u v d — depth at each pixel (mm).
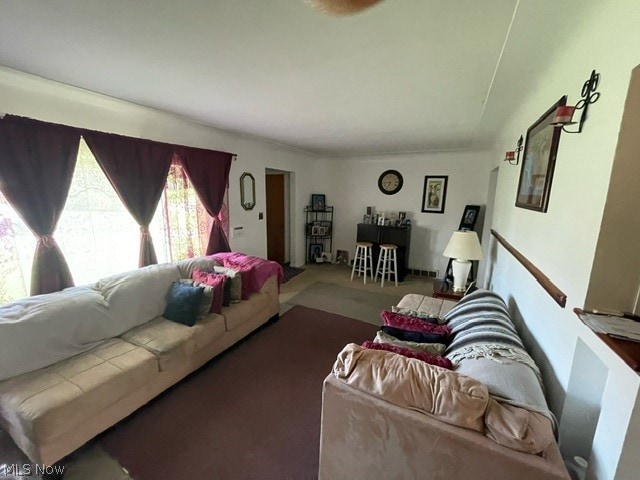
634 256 856
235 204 3857
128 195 2486
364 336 2900
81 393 1447
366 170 5523
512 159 2295
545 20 1113
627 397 732
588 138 1000
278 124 3104
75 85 2004
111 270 2496
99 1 1082
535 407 979
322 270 5469
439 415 1005
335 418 1202
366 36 1334
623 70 812
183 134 3025
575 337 1013
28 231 1979
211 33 1319
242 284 2762
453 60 1567
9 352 1528
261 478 1436
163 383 1925
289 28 1274
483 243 4398
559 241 1204
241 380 2182
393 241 5035
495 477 897
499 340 1377
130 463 1497
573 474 991
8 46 1450
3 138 1784
